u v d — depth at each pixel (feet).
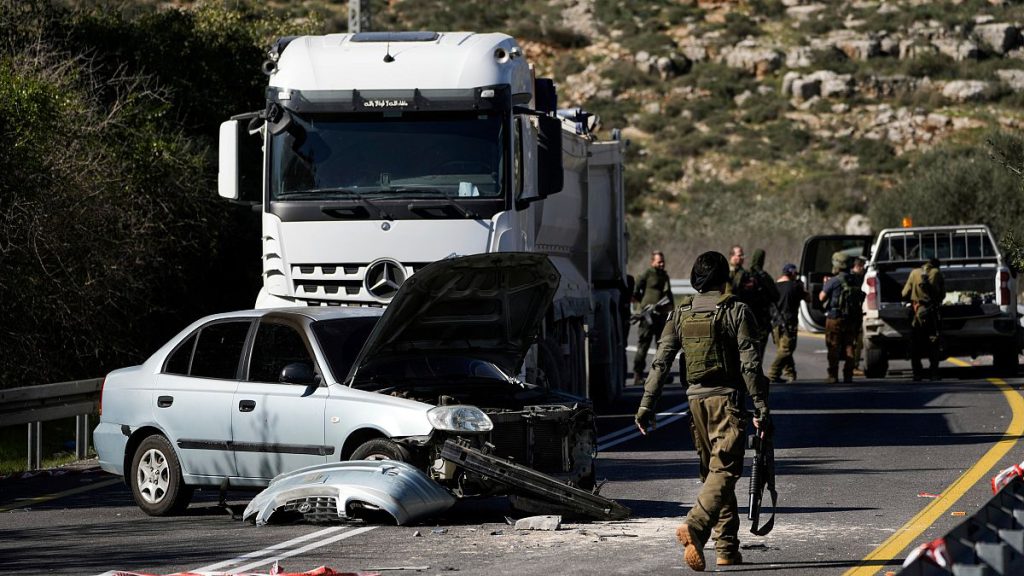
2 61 190.08
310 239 127.75
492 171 127.13
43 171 173.37
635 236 506.07
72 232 181.98
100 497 114.11
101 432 106.52
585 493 92.32
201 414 100.73
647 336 223.71
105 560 80.79
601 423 165.07
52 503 110.73
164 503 101.81
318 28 274.98
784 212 527.81
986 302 213.05
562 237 165.99
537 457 98.07
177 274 213.25
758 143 652.48
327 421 95.09
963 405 171.12
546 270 102.32
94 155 191.52
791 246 467.52
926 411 165.48
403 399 94.38
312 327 100.17
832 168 621.31
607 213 194.39
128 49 237.45
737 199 555.28
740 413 75.41
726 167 631.15
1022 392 186.29
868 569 74.28
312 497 91.97
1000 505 55.83
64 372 186.91
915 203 417.90
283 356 99.86
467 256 95.61
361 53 131.34
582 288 172.65
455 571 74.69
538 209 147.95
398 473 90.79
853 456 126.93
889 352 221.25
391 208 126.31
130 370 107.34
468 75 128.26
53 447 152.15
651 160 643.04
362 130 128.77
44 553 84.23
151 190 202.90
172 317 220.64
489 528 90.79
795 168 625.82
